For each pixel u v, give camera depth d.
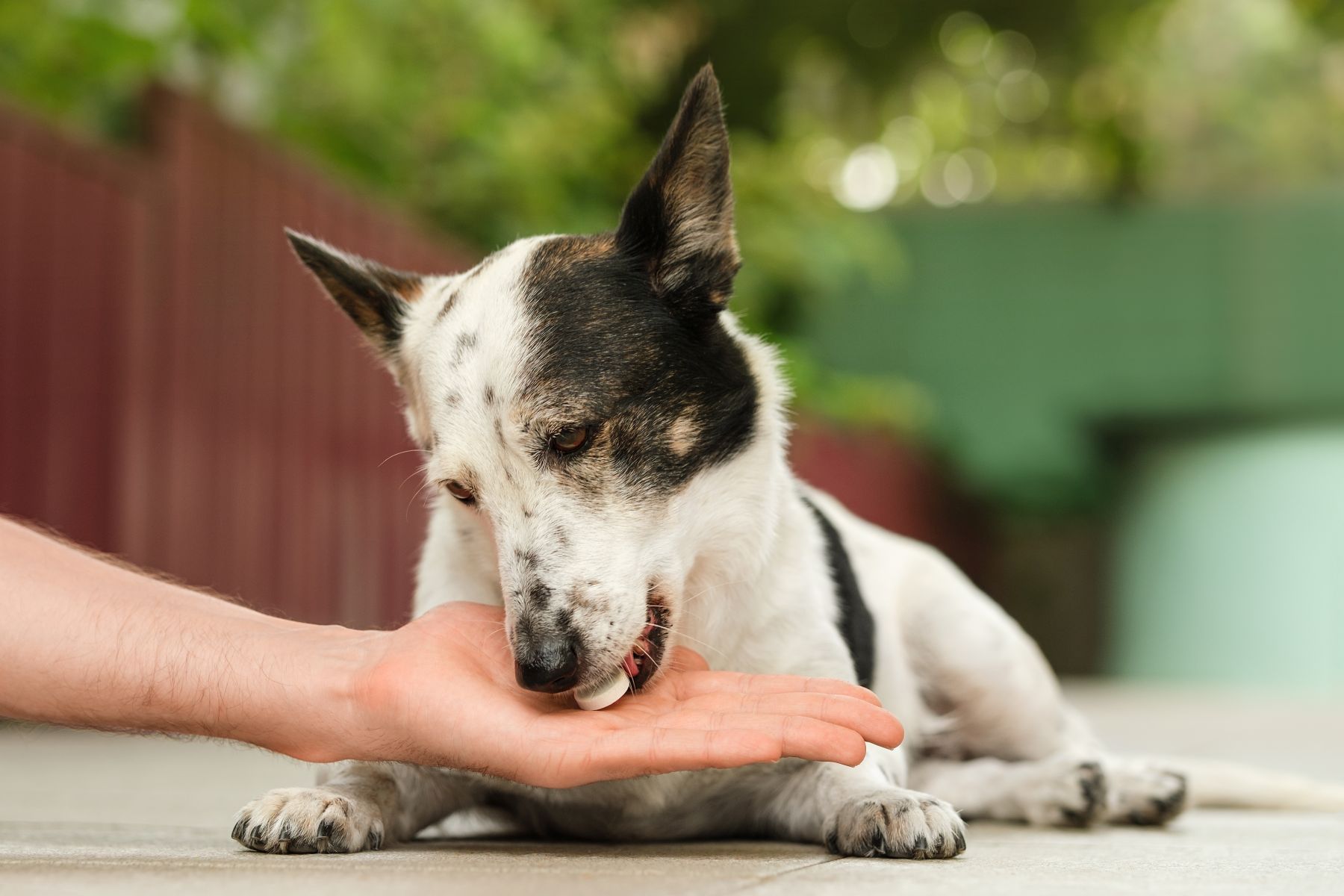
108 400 1.73
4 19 1.89
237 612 0.83
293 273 2.06
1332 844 0.90
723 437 0.92
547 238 0.94
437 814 0.91
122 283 1.75
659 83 4.21
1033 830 0.99
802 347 3.86
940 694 1.12
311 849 0.82
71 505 1.68
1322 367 4.47
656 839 0.93
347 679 0.78
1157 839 0.94
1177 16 5.46
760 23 4.39
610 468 0.88
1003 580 5.01
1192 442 4.91
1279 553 4.84
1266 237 4.51
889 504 4.16
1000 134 5.84
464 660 0.81
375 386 2.30
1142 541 4.98
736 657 0.94
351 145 2.48
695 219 0.92
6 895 0.68
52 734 1.79
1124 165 4.67
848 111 5.21
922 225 4.71
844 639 0.98
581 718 0.77
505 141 2.60
